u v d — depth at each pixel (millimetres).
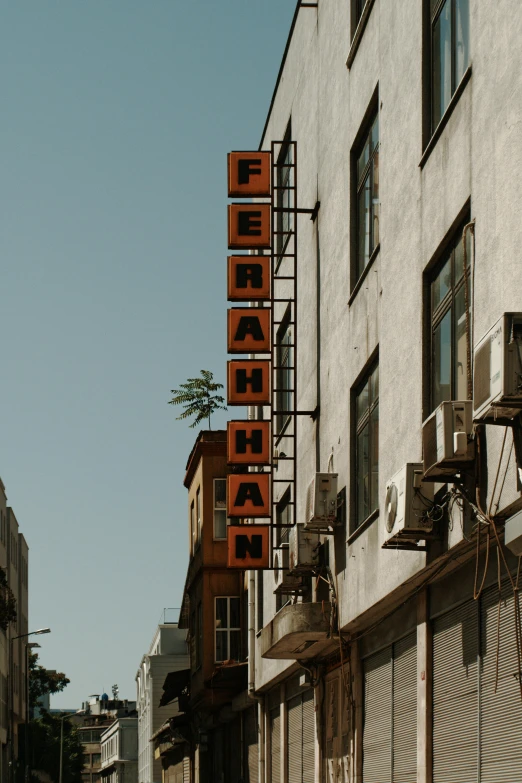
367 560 17453
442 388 14148
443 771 13961
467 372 12836
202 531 40062
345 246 20219
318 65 23234
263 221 24109
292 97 26422
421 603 14984
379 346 16984
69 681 112250
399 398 15688
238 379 24016
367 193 19141
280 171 28406
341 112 20781
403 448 15391
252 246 24094
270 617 29219
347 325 19844
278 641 20797
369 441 18359
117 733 140250
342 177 20578
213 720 41125
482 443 11812
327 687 22344
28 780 85750
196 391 49219
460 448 11789
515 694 11664
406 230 15625
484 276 12031
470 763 12969
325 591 21062
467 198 12945
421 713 14750
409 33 15906
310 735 24250
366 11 18672
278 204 28438
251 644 31531
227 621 39219
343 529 19547
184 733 52219
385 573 16141
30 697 110000
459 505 12516
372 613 17562
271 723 30359
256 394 23969
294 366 23828
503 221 11531
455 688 13664
